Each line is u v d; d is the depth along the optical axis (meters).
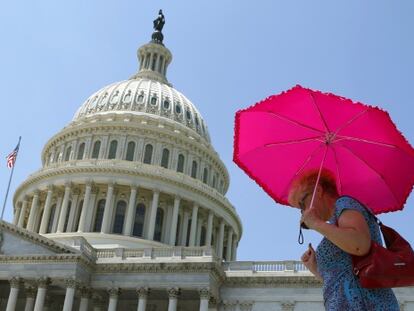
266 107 6.45
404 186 6.34
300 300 67.19
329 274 5.12
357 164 6.52
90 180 94.38
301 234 5.88
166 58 131.38
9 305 65.50
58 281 67.50
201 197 99.94
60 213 95.06
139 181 95.00
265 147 6.79
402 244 4.95
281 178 6.91
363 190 6.66
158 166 99.94
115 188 95.88
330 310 5.00
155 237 95.31
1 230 70.25
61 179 96.25
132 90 114.62
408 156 6.09
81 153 104.44
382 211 6.65
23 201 102.12
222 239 103.12
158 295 71.19
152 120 107.44
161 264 66.81
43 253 67.88
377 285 4.66
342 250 5.11
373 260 4.63
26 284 69.88
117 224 93.75
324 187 5.93
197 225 101.06
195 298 71.75
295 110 6.39
